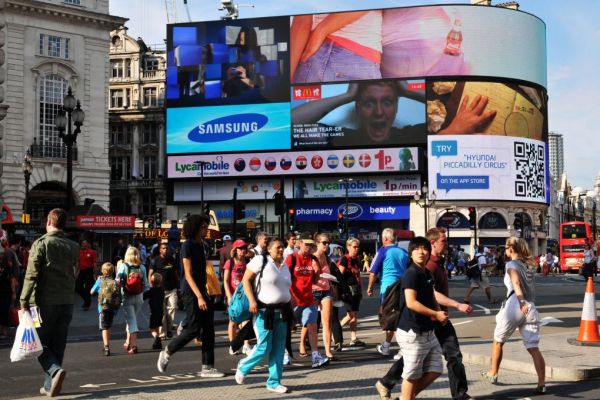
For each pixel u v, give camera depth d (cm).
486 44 7131
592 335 1278
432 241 972
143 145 8450
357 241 1398
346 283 1385
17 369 1186
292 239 1398
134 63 8562
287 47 7331
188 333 1029
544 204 7469
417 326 748
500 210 7088
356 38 7206
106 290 1345
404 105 7088
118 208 8462
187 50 7525
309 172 7212
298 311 1167
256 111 7356
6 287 1591
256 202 7419
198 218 1035
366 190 7194
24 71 5344
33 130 5394
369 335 1612
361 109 7150
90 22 5653
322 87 7238
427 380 770
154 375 1111
